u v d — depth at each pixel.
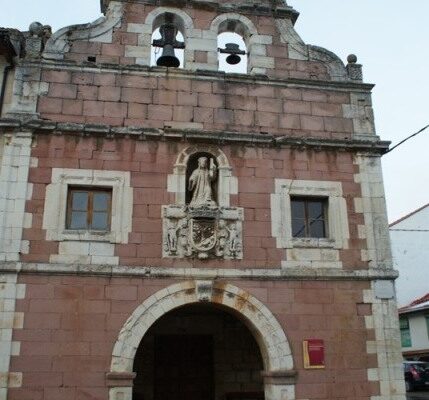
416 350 31.62
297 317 12.84
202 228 12.91
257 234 13.24
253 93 14.49
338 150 14.36
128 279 12.37
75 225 12.77
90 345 11.81
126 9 14.67
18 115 13.09
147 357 15.62
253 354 15.91
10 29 14.26
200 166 13.44
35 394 11.34
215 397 15.45
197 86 14.23
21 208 12.42
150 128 13.41
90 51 14.15
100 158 13.13
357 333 12.97
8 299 11.77
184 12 14.95
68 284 12.12
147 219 12.87
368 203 14.02
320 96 14.86
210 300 12.51
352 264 13.46
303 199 14.03
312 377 12.47
